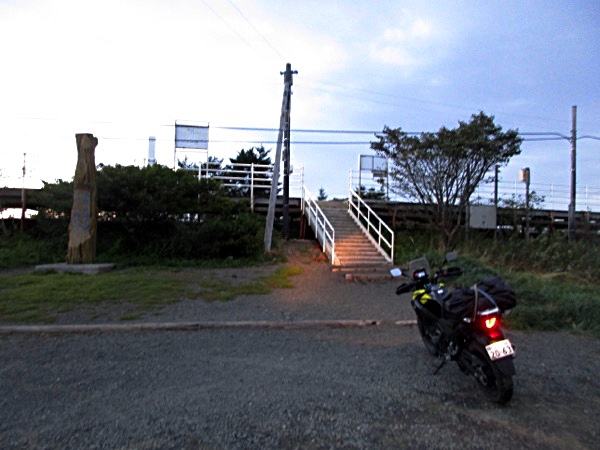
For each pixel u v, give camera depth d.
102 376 4.78
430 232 17.98
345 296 9.73
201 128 20.22
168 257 14.16
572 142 20.28
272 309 8.34
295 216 21.16
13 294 8.92
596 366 5.40
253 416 3.82
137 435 3.46
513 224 19.95
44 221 15.66
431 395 4.36
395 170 16.67
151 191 14.42
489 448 3.36
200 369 5.04
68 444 3.33
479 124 15.44
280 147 16.05
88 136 12.77
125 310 7.98
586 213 22.53
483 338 4.18
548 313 7.51
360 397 4.28
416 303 5.69
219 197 16.30
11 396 4.23
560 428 3.72
